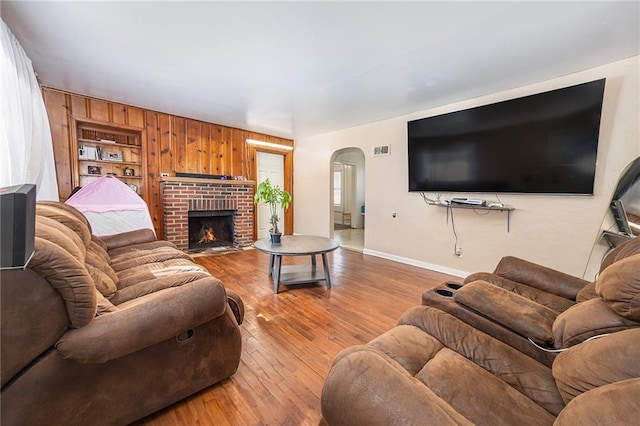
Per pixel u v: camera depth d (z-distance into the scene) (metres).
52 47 2.21
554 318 1.18
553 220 2.74
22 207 0.56
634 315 0.73
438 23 1.85
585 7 1.68
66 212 1.73
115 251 2.49
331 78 2.76
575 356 0.74
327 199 5.30
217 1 1.66
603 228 2.37
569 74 2.60
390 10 1.72
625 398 0.47
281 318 2.23
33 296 0.87
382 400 0.61
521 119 2.77
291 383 1.49
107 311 1.10
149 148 4.04
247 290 2.83
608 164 2.40
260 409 1.30
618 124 2.35
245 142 5.09
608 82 2.39
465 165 3.20
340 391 0.68
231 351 1.45
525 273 1.83
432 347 1.07
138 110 3.90
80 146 3.70
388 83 2.86
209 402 1.34
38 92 2.43
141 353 1.15
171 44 2.15
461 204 3.22
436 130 3.44
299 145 5.80
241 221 4.94
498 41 2.07
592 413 0.49
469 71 2.56
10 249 0.55
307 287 2.96
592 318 0.86
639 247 1.25
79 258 1.08
